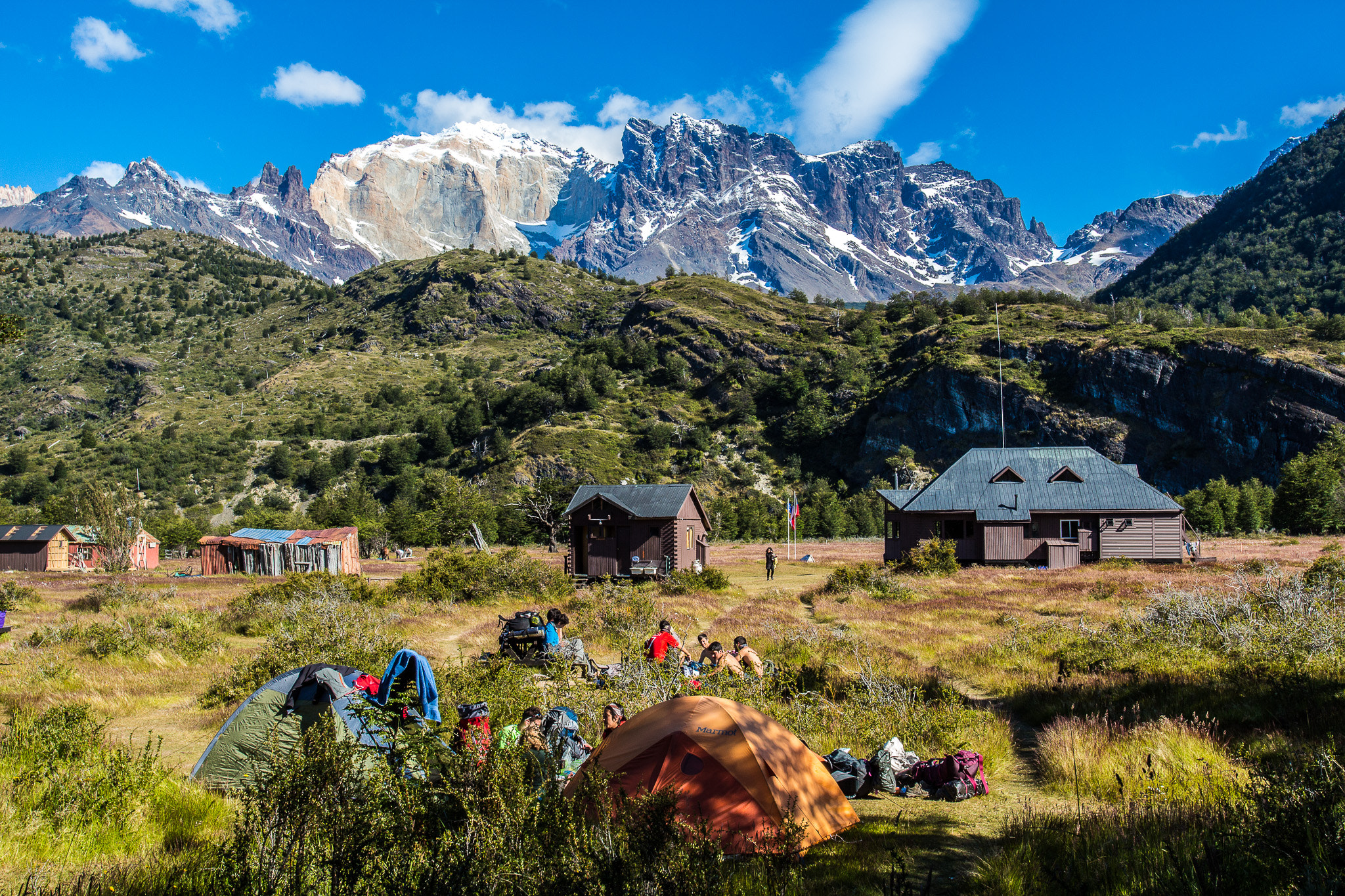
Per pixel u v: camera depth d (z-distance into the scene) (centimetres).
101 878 543
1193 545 4884
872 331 19050
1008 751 1005
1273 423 11912
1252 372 12225
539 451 13688
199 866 535
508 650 1582
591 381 17688
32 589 3606
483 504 8725
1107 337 14112
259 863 480
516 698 1026
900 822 760
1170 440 12788
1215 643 1438
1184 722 955
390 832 491
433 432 15750
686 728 721
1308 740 836
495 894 455
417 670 812
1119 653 1443
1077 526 4631
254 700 890
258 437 17625
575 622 2272
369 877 469
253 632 2230
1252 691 1083
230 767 869
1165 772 801
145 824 695
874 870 608
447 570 3047
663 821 515
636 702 1062
